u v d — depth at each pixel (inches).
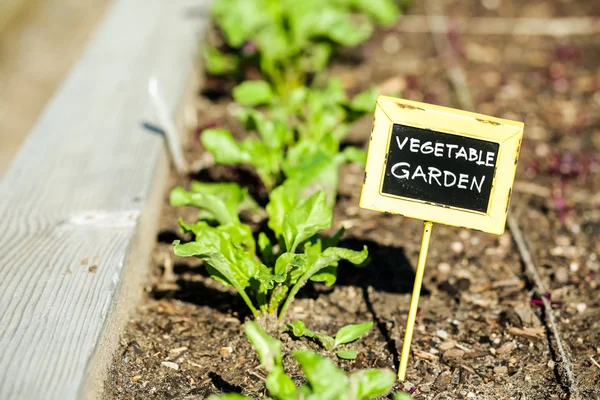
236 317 36.0
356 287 37.6
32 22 74.9
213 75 54.2
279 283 33.5
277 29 49.7
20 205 38.2
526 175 44.6
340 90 43.6
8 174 40.1
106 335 33.1
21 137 54.6
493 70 55.6
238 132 47.3
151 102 45.1
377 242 39.9
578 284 37.9
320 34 50.4
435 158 31.7
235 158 38.9
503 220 31.8
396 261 38.9
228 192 37.8
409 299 37.1
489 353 34.9
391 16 55.9
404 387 33.4
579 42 60.1
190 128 47.4
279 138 40.0
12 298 33.5
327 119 42.7
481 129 31.5
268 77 51.9
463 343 35.3
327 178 37.6
